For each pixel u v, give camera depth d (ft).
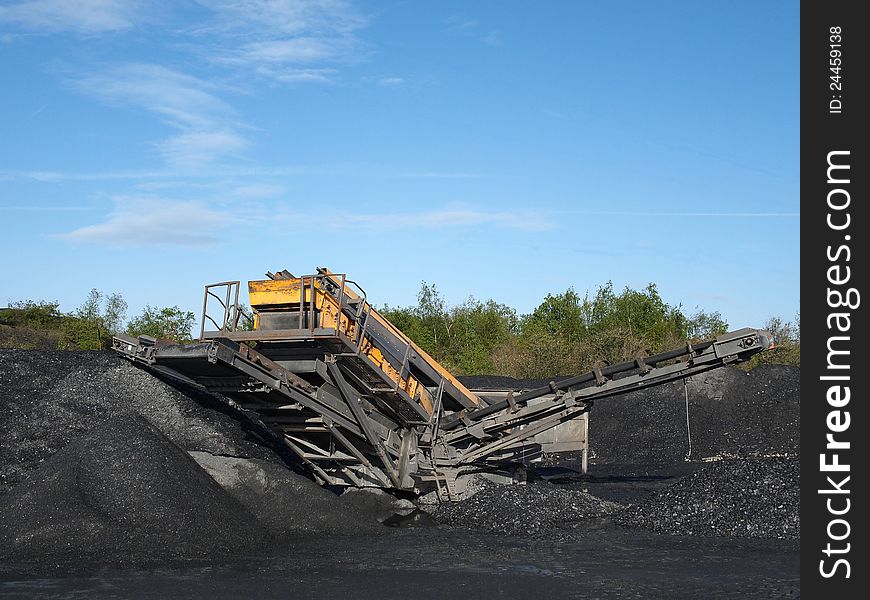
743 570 29.96
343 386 38.75
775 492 39.22
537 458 50.44
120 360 47.32
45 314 119.14
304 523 36.86
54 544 30.81
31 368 48.06
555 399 42.47
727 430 71.46
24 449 39.81
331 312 37.45
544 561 31.42
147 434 36.65
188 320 100.68
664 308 137.18
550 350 112.57
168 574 28.25
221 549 32.17
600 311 137.39
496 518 39.34
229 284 37.76
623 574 29.22
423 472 42.29
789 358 103.50
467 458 43.11
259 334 36.65
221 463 39.65
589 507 41.57
